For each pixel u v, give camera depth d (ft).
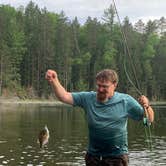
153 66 422.41
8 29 349.82
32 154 71.51
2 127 117.39
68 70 362.94
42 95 343.46
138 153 74.69
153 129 123.03
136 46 396.78
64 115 178.50
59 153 73.05
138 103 22.45
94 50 389.39
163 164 64.13
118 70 362.53
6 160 65.67
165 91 421.59
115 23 391.24
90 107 22.25
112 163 21.95
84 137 97.45
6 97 316.60
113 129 21.80
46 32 357.00
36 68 350.02
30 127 118.93
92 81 381.40
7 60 328.70
